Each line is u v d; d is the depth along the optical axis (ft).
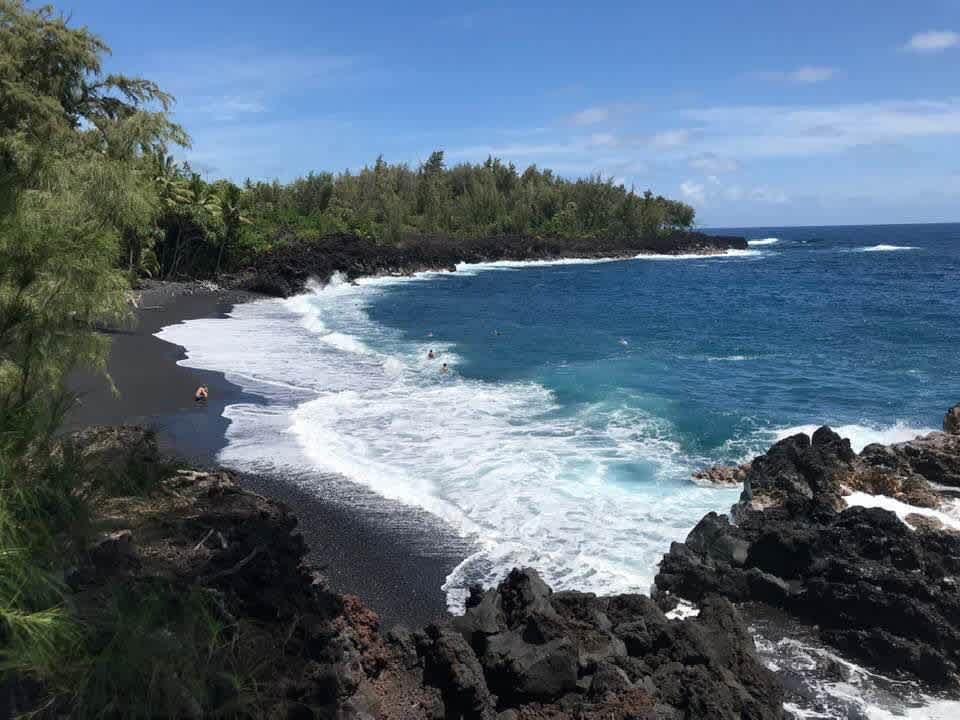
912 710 29.04
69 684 15.71
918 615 31.94
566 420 67.62
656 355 104.01
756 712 25.45
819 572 35.78
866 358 102.01
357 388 79.46
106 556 21.98
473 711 25.12
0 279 20.16
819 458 44.80
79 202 21.95
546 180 429.79
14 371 20.39
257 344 104.53
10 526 16.62
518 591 29.81
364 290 202.49
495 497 48.57
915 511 40.45
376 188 368.48
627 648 28.53
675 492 49.57
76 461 22.25
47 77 98.68
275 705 20.44
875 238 651.66
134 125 57.62
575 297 189.37
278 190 315.37
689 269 293.64
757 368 94.68
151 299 152.25
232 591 25.13
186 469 35.09
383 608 35.53
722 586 36.96
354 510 46.34
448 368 92.58
